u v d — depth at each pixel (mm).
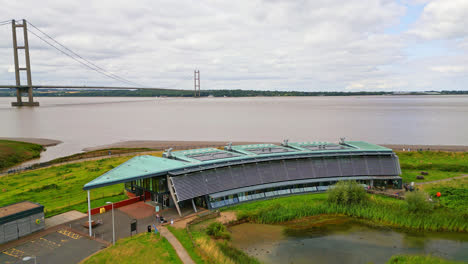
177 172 70188
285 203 74812
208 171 75938
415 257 51781
